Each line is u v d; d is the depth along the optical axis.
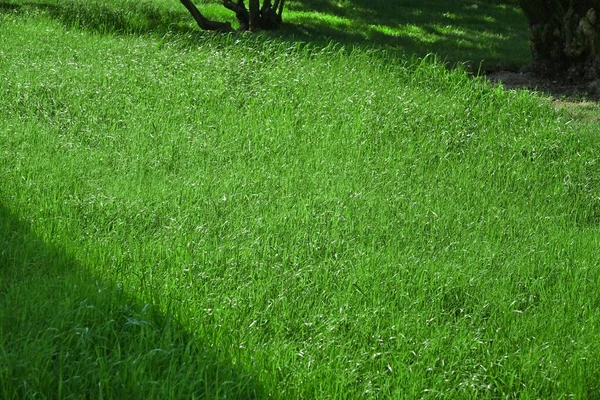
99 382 4.17
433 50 16.64
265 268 5.75
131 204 6.70
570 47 13.38
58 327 4.62
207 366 4.40
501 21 22.45
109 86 10.05
